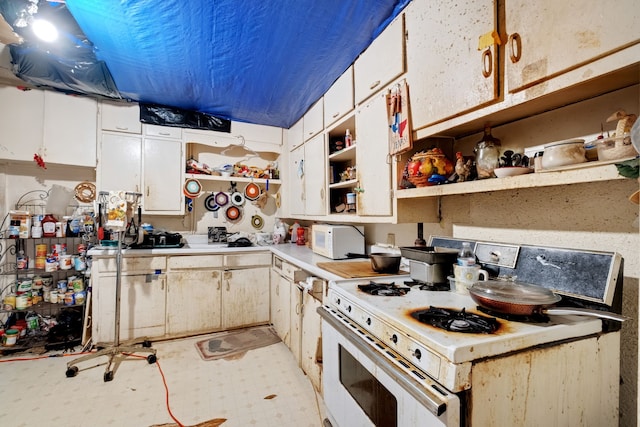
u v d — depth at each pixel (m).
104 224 2.33
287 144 3.38
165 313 2.62
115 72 2.18
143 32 1.71
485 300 0.93
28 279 2.51
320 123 2.47
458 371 0.68
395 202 1.54
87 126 2.58
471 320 0.86
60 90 2.50
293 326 2.24
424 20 1.32
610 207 0.98
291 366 2.19
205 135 3.02
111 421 1.59
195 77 2.23
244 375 2.06
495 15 0.99
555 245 1.13
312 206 2.62
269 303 3.01
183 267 2.69
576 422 0.83
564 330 0.82
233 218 3.38
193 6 1.49
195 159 3.26
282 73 2.14
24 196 2.61
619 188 0.96
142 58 1.98
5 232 2.46
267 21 1.60
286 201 3.36
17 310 2.36
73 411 1.66
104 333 2.45
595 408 0.85
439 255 1.33
